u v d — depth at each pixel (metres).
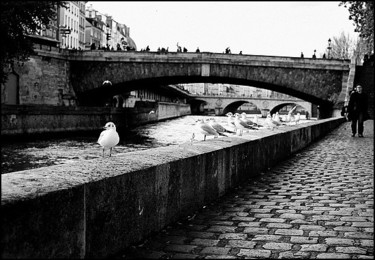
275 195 8.27
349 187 9.19
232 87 178.25
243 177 9.57
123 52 57.09
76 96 58.81
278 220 6.40
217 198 7.85
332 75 55.94
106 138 8.75
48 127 42.06
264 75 56.44
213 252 4.93
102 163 4.98
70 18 103.44
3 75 36.66
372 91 51.00
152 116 77.00
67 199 3.69
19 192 3.34
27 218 3.22
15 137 37.69
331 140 21.88
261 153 11.10
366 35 46.09
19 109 37.94
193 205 6.70
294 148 15.90
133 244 4.92
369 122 41.12
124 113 58.88
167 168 5.71
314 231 5.84
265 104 120.25
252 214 6.74
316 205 7.44
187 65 56.03
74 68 58.59
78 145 34.75
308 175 10.79
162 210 5.64
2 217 2.99
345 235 5.67
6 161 25.17
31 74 55.00
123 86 63.31
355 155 15.28
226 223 6.18
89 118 48.62
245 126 13.43
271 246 5.18
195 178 6.74
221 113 126.62
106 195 4.30
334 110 55.41
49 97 56.81
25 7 32.91
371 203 7.62
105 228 4.31
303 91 56.50
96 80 58.25
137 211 4.96
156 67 56.66
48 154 28.75
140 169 5.00
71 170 4.39
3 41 33.75
